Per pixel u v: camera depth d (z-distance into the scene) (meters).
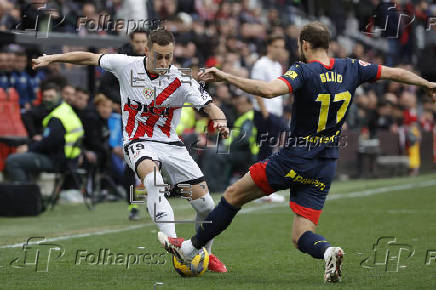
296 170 17.45
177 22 53.44
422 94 74.56
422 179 54.56
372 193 43.62
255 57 60.91
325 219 31.70
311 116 17.39
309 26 17.77
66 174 36.66
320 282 17.80
